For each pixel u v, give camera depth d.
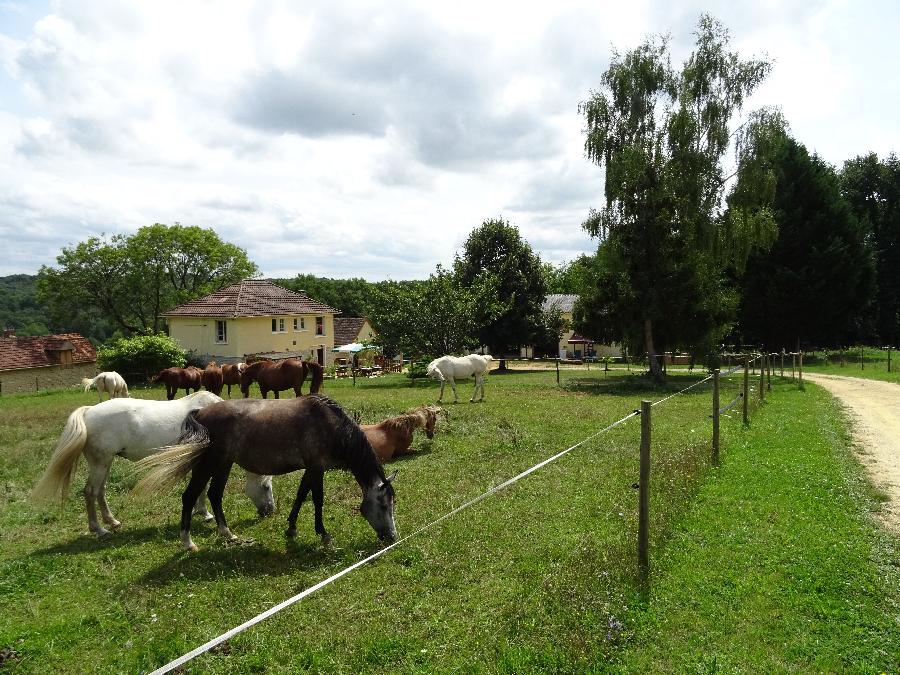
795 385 23.39
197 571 5.99
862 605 4.93
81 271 54.38
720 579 5.45
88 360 49.59
